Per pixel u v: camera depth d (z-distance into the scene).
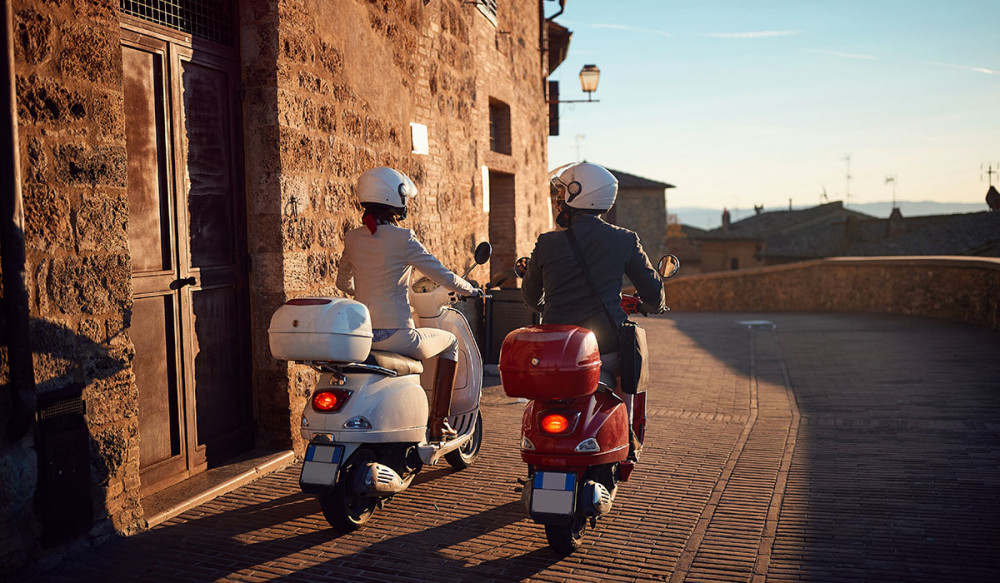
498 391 7.79
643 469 5.05
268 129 5.07
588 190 3.90
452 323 5.04
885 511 4.18
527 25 12.98
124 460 3.86
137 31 4.24
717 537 3.87
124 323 3.85
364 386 3.90
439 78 8.27
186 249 4.62
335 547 3.78
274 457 5.09
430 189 8.02
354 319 3.76
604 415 3.57
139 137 4.29
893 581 3.32
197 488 4.49
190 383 4.67
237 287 5.11
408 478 4.23
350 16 6.04
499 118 11.79
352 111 6.08
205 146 4.80
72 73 3.55
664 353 10.85
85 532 3.64
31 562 3.38
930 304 14.88
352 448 3.81
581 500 3.40
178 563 3.58
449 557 3.66
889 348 10.41
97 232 3.69
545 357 3.38
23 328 3.24
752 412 6.79
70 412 3.55
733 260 56.00
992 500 4.30
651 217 51.69
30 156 3.38
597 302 3.80
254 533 3.96
